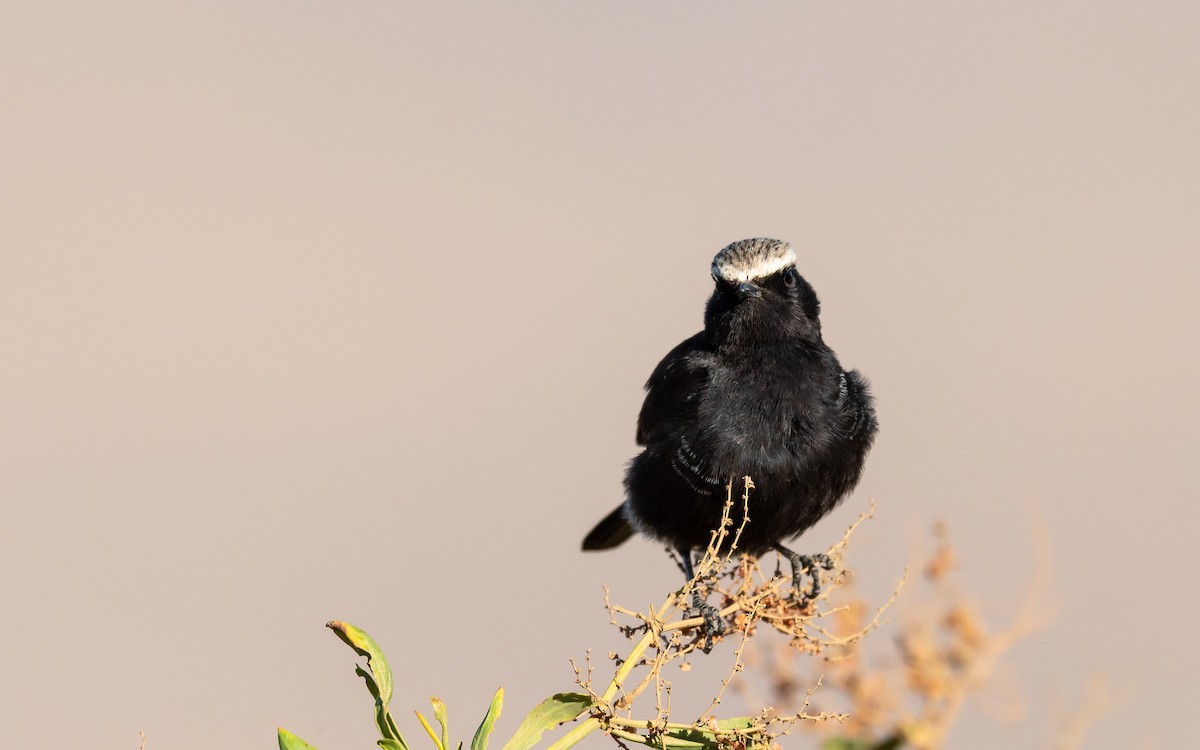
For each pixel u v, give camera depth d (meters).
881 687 6.50
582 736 6.57
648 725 6.61
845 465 12.05
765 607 8.09
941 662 6.51
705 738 6.79
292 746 5.50
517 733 6.53
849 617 7.97
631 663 6.82
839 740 6.30
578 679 6.61
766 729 6.62
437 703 6.13
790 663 6.91
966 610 6.66
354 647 6.22
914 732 6.29
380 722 6.08
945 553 6.96
